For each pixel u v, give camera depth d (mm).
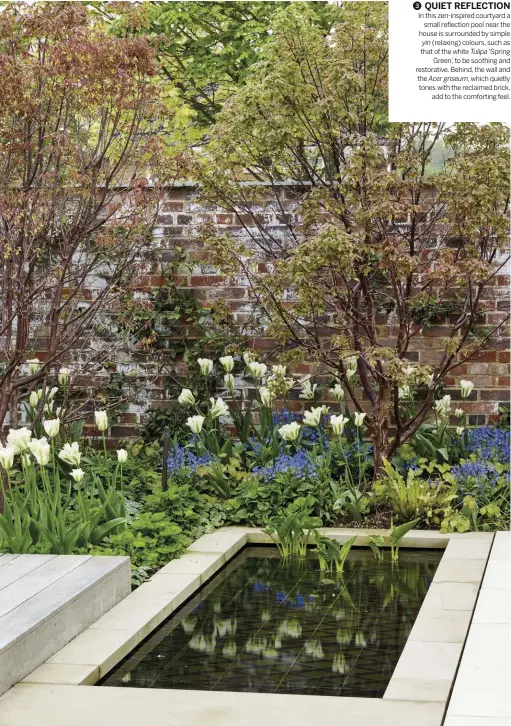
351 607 4453
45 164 6250
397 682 3387
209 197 6844
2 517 4844
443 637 3865
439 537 5574
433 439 6879
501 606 4176
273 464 6500
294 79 6051
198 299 7840
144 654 3871
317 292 6012
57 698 3293
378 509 6180
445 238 6848
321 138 6363
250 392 7777
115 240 6660
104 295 6625
